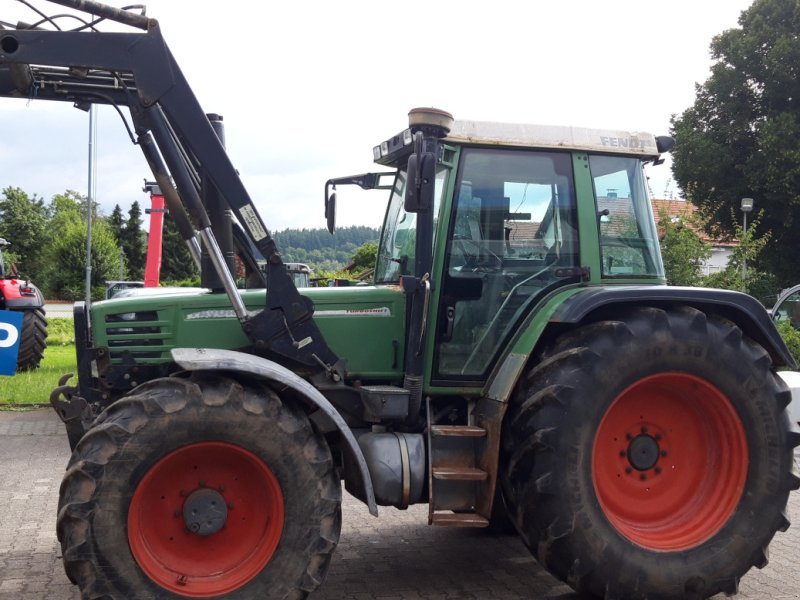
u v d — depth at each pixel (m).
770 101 29.58
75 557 3.41
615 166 4.71
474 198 4.47
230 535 3.76
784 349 4.39
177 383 3.62
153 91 3.91
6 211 64.25
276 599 3.62
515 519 4.10
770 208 29.08
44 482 6.52
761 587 4.45
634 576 3.96
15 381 11.43
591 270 4.57
